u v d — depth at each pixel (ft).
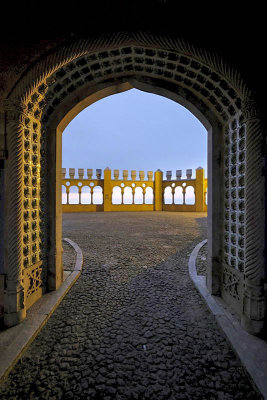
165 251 19.31
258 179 7.80
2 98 8.28
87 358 6.73
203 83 9.75
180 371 6.23
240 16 7.69
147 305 10.19
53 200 11.26
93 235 26.35
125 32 7.59
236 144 9.48
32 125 9.65
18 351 6.69
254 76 7.70
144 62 9.87
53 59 7.82
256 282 7.67
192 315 9.36
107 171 65.16
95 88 11.06
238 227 9.15
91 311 9.62
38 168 10.21
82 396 5.40
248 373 5.90
